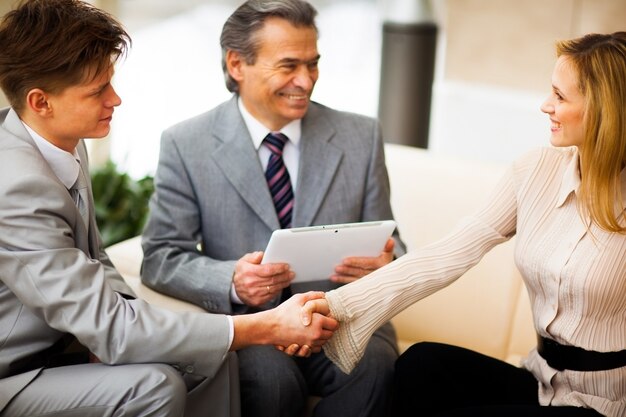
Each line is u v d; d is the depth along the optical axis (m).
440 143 4.86
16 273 1.71
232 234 2.24
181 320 1.80
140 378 1.73
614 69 1.68
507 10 4.50
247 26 2.15
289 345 1.89
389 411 2.16
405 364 2.02
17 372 1.80
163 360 1.78
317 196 2.24
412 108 4.05
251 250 2.25
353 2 7.31
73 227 1.82
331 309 1.90
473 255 1.98
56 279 1.71
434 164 2.51
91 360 1.93
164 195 2.25
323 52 6.25
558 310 1.85
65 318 1.72
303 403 2.17
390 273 1.95
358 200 2.29
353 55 6.24
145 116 4.93
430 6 3.92
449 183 2.48
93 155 3.99
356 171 2.29
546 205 1.88
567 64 1.75
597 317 1.80
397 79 4.02
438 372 1.99
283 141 2.27
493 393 1.97
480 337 2.39
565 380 1.86
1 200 1.69
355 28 6.75
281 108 2.19
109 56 1.77
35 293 1.71
